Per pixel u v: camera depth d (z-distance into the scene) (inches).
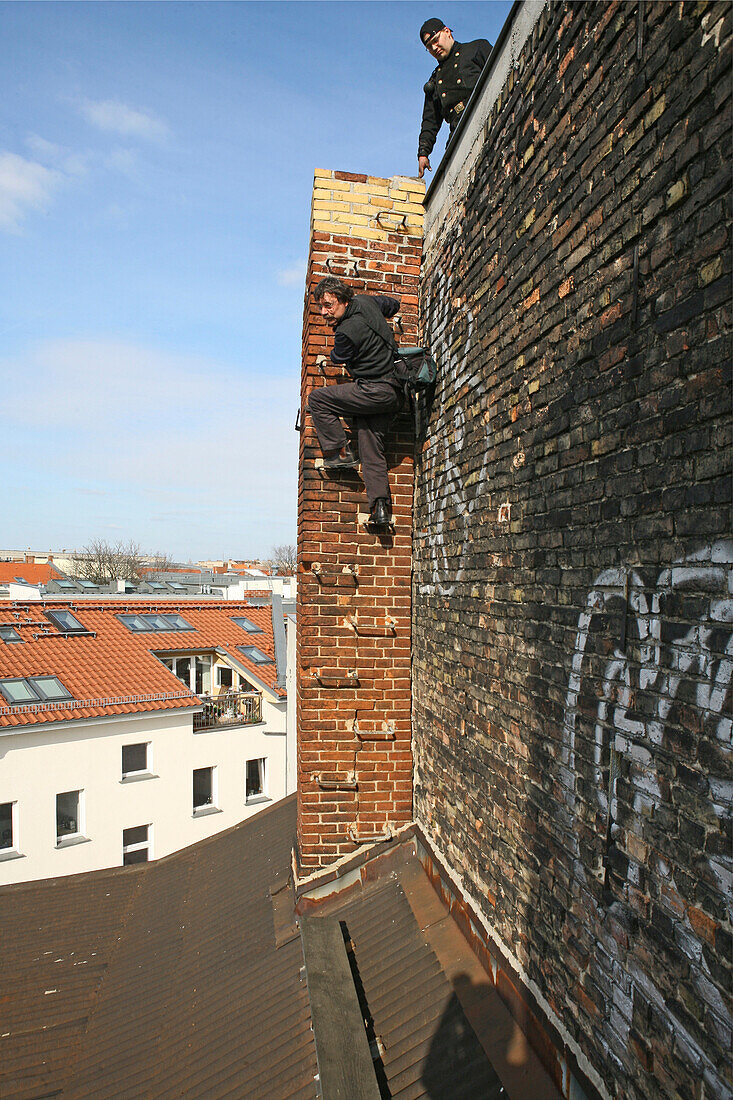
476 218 152.2
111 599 1028.5
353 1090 115.9
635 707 88.2
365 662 197.0
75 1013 196.7
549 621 113.4
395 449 199.9
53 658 746.8
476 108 153.6
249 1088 131.2
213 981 183.0
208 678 900.0
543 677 115.3
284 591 1448.1
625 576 91.1
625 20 92.4
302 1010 145.9
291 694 807.7
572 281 106.7
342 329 171.9
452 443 166.9
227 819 775.1
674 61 81.4
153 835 711.7
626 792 90.0
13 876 620.7
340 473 197.2
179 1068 149.9
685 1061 76.5
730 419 71.1
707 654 74.2
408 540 200.2
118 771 690.8
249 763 813.9
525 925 120.2
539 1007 112.3
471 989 132.6
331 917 180.2
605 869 94.7
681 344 79.5
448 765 165.5
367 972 152.3
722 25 72.8
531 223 122.4
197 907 241.4
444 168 177.0
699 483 76.2
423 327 197.5
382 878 185.9
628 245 91.6
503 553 133.5
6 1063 175.3
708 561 74.2
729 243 71.7
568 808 105.8
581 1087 97.5
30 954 237.1
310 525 195.8
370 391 177.9
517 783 125.0
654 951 83.0
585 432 102.0
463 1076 116.0
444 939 150.4
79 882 290.0
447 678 167.3
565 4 109.8
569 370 107.3
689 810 76.8
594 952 97.3
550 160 114.9
